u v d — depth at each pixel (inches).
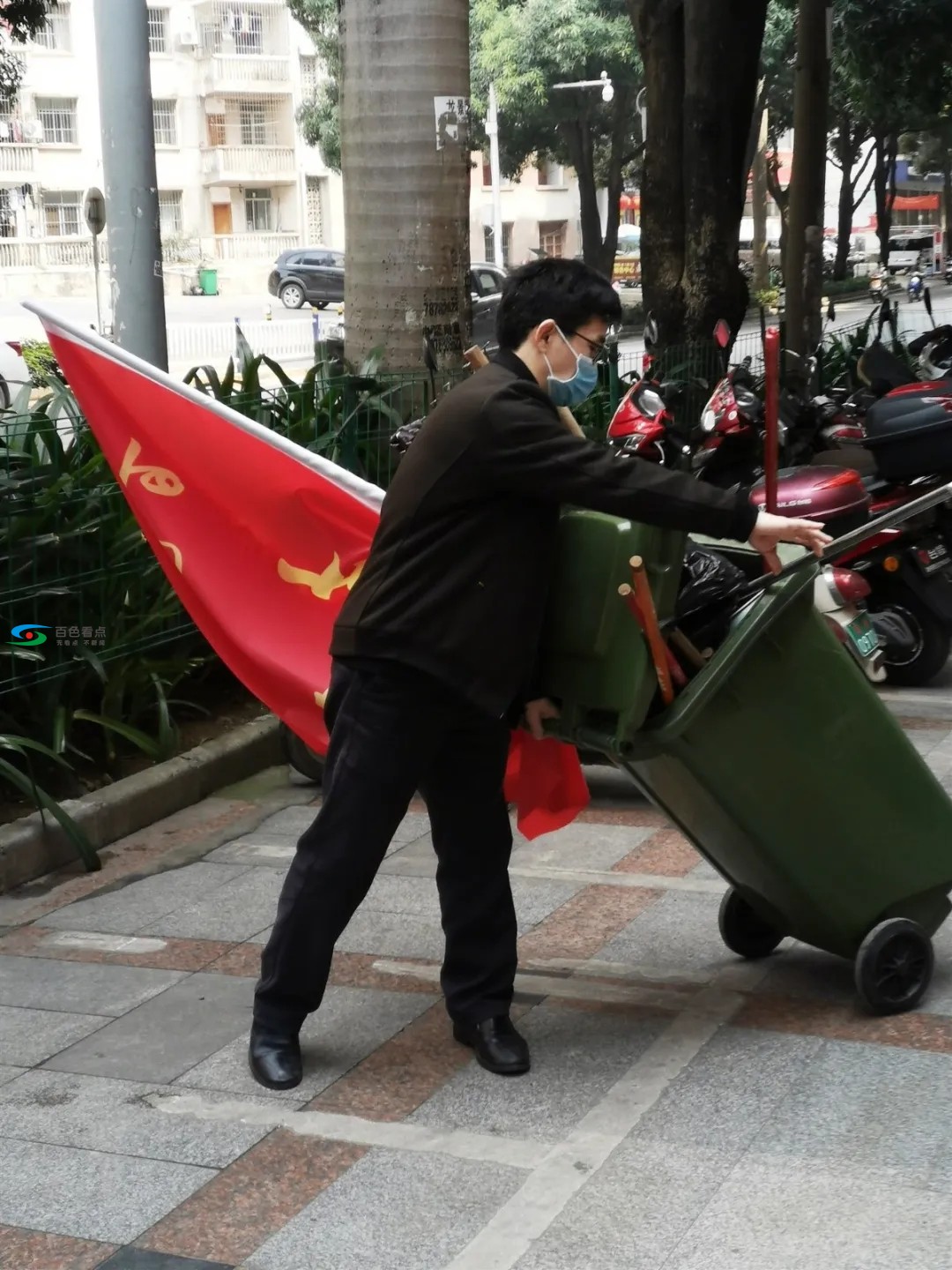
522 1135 132.8
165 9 2046.0
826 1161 126.2
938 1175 123.3
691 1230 117.3
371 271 304.5
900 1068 141.6
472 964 146.4
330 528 171.8
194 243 2036.2
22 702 227.9
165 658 254.4
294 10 1521.9
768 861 146.6
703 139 486.0
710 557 148.6
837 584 198.7
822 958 168.9
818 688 142.7
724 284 495.5
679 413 383.2
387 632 132.8
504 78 1509.6
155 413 172.2
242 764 245.9
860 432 310.5
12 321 1327.5
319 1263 116.0
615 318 135.8
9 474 225.6
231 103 2117.4
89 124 1948.8
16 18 598.9
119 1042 154.2
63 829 207.2
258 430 170.4
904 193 2942.9
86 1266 116.8
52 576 228.1
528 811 157.2
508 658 132.0
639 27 502.6
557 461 127.1
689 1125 132.9
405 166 299.9
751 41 484.7
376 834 138.3
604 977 165.3
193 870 205.8
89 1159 131.9
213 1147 132.9
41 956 177.8
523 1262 114.5
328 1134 134.5
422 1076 144.3
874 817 148.0
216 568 173.9
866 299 1296.8
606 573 133.5
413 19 295.4
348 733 136.7
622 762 138.9
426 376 301.9
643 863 201.2
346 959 172.9
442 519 131.3
